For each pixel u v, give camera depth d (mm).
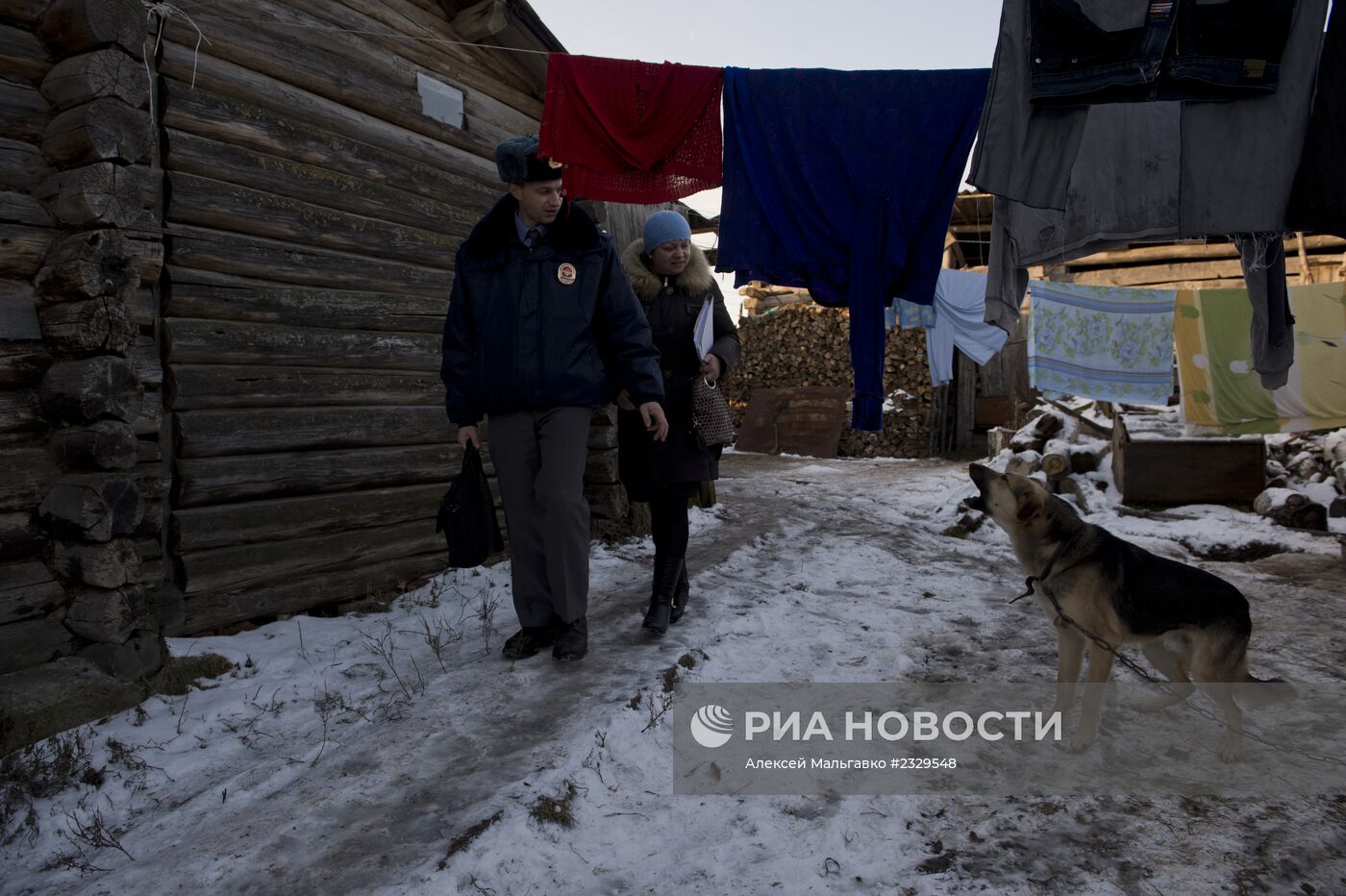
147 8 2994
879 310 4230
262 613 3713
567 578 3207
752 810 2277
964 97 4156
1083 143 3619
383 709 2814
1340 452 7203
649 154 4270
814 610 4289
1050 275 11727
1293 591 4832
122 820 2197
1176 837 2100
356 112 4320
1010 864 1990
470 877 1894
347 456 4133
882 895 1870
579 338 3188
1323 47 3287
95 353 2742
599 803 2293
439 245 4801
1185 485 7168
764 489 8930
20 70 2793
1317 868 1956
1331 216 3305
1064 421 8508
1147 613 2559
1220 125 3465
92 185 2701
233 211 3627
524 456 3244
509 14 4883
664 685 3021
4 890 1920
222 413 3561
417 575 4512
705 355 3613
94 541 2707
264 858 1972
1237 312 7523
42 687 2586
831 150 4266
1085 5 3264
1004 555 5867
